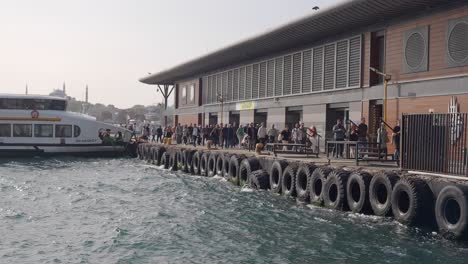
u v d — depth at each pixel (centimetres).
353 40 2945
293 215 1892
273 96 3812
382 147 2233
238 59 4250
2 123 4256
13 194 2422
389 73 2647
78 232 1641
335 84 3084
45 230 1667
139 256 1370
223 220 1825
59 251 1415
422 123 1636
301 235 1582
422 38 2428
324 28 2941
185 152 3616
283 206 2089
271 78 3872
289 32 3075
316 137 3225
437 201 1484
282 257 1353
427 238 1509
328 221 1769
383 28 2698
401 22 2570
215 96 4919
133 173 3503
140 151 4619
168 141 4481
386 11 2498
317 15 2675
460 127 1497
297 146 2864
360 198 1814
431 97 2359
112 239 1545
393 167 1983
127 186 2783
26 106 4322
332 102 3106
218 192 2528
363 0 2350
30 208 2056
